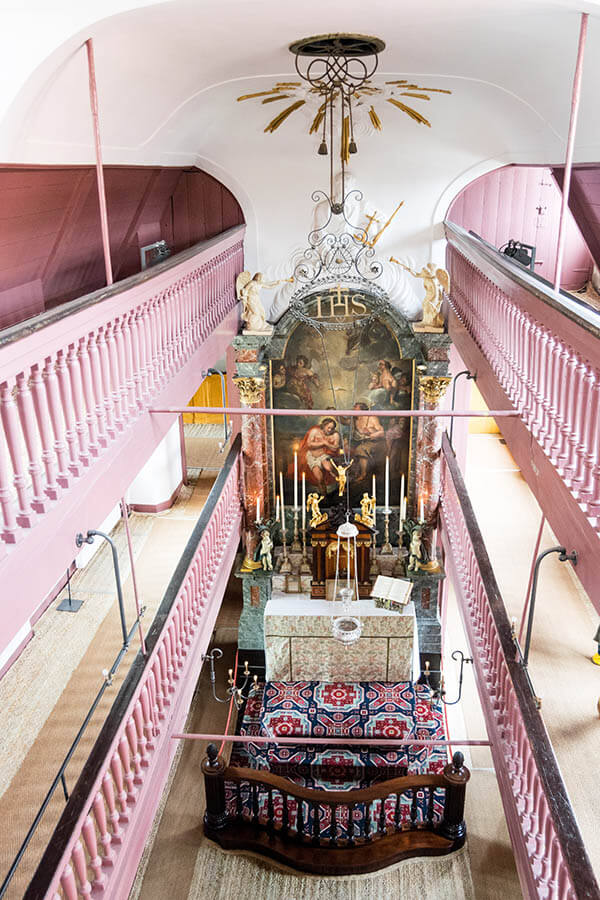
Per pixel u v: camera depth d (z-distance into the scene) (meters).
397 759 10.69
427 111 11.40
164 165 10.66
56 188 7.29
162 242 11.32
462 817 8.92
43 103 5.66
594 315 4.80
